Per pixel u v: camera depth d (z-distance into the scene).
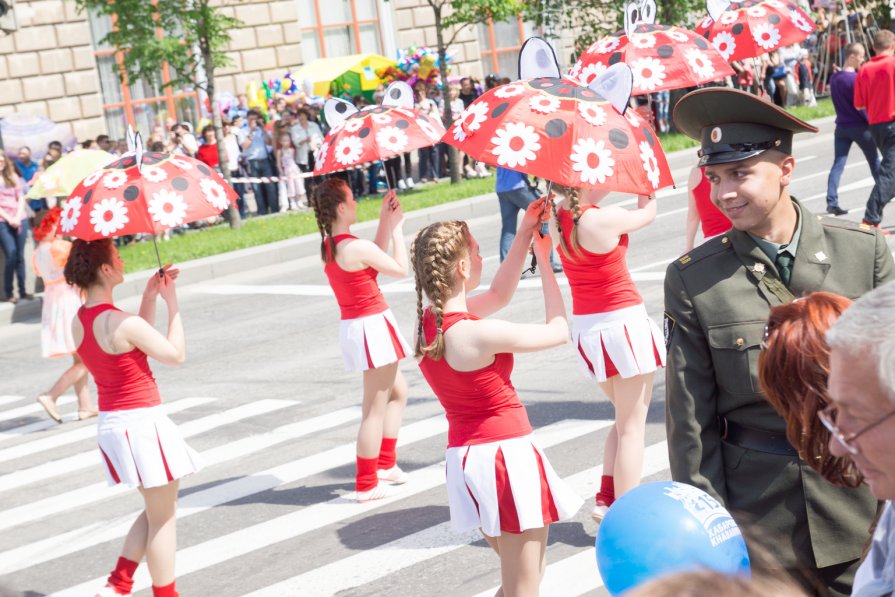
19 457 8.30
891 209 12.71
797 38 8.95
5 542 6.56
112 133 24.88
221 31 19.53
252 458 7.55
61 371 11.19
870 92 11.31
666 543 2.32
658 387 7.79
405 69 25.47
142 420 4.98
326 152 6.40
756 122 3.13
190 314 13.05
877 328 1.86
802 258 3.15
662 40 6.91
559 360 8.86
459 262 4.06
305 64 27.78
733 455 3.17
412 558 5.60
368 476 6.48
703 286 3.20
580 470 6.45
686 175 18.17
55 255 8.84
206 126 20.86
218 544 6.11
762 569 1.39
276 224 18.47
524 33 30.62
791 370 2.52
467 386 4.04
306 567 5.66
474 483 4.05
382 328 6.32
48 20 23.48
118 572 5.25
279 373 9.74
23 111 23.34
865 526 3.02
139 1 18.69
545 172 3.84
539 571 4.14
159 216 5.00
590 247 5.14
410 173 21.02
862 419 1.90
